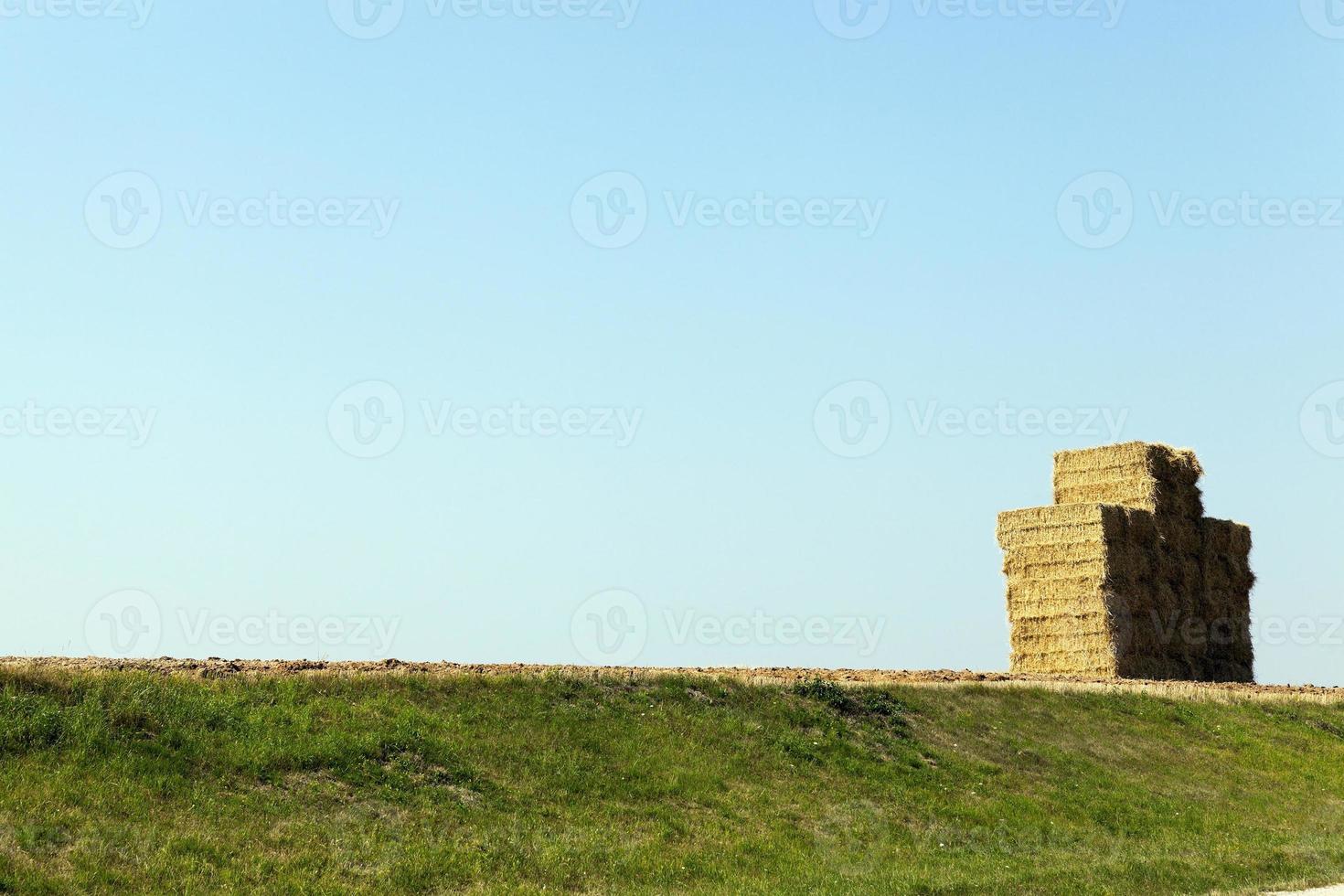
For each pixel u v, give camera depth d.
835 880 22.31
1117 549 43.03
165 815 20.27
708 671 34.09
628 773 25.86
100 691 22.81
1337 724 38.53
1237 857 26.22
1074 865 24.67
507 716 26.83
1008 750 31.94
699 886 21.72
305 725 23.97
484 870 21.00
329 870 19.92
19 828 18.73
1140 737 34.75
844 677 35.47
